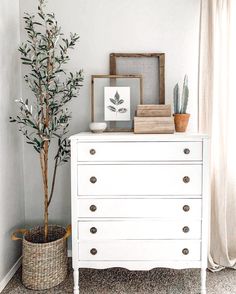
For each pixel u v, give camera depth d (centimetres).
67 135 257
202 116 239
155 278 233
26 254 220
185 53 248
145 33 248
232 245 247
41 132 219
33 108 254
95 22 249
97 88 252
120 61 249
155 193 204
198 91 240
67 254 250
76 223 207
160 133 216
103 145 203
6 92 226
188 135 202
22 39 250
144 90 250
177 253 207
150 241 207
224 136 237
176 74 250
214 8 231
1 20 218
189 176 203
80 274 238
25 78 252
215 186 243
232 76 237
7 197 229
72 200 205
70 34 248
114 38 249
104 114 247
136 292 214
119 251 208
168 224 205
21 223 257
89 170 204
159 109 223
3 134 222
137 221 206
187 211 204
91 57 251
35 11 249
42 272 217
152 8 247
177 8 246
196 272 241
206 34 234
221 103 236
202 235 205
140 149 202
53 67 228
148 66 249
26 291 216
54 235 249
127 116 246
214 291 213
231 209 246
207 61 236
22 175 259
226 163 235
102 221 206
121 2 247
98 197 205
